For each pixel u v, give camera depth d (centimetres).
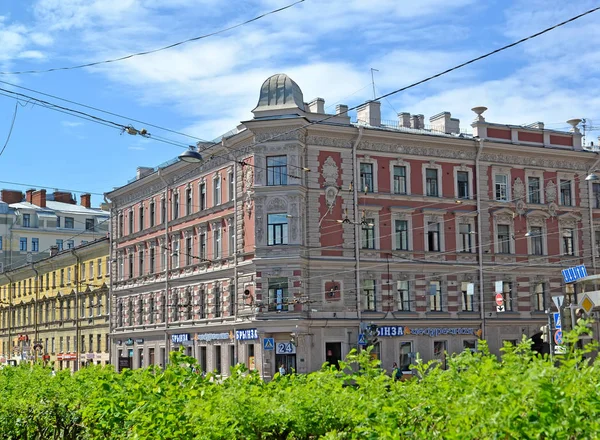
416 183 5106
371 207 4931
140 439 968
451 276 5150
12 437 1483
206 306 5400
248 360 4894
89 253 7356
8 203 10556
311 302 4678
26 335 8750
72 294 7606
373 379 970
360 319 4822
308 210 4794
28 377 1745
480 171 5275
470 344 5150
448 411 738
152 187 6191
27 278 8844
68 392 1470
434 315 5053
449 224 5172
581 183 5631
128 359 6397
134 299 6369
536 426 634
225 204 5169
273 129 4809
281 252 4725
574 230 5575
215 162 5347
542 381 652
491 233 5272
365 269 4903
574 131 5691
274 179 4797
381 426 749
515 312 5284
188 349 5566
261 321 4709
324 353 4738
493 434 657
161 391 1074
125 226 6600
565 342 741
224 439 921
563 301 2234
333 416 934
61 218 10269
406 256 5025
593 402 642
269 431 941
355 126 4931
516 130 5422
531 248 5400
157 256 6069
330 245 4816
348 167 4912
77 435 1405
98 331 7075
